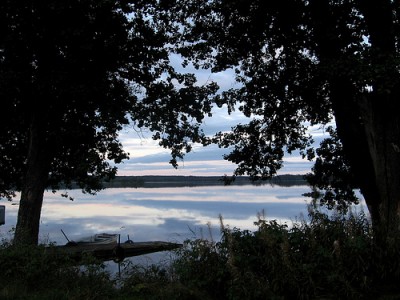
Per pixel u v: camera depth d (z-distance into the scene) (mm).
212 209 42469
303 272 5293
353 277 5344
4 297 6516
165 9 14578
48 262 7594
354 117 10102
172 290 5891
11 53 12672
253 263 5551
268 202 52094
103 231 27062
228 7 11438
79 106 13742
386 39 9375
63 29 11641
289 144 16062
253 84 14406
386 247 5656
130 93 16281
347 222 6051
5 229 20109
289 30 11664
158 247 17562
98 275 7445
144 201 65312
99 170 16922
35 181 14172
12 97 13617
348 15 10594
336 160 16000
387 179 8539
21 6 11773
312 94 12523
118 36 13203
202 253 5898
